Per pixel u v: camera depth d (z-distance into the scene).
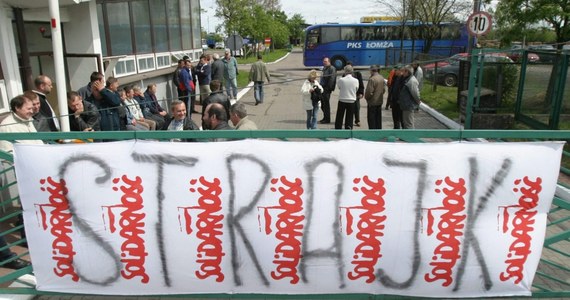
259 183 3.25
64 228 3.40
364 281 3.40
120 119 6.77
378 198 3.24
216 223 3.32
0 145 4.38
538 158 3.19
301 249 3.33
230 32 35.53
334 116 13.28
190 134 3.22
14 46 7.50
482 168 3.21
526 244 3.33
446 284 3.39
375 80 10.06
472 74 10.48
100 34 10.77
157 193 3.30
